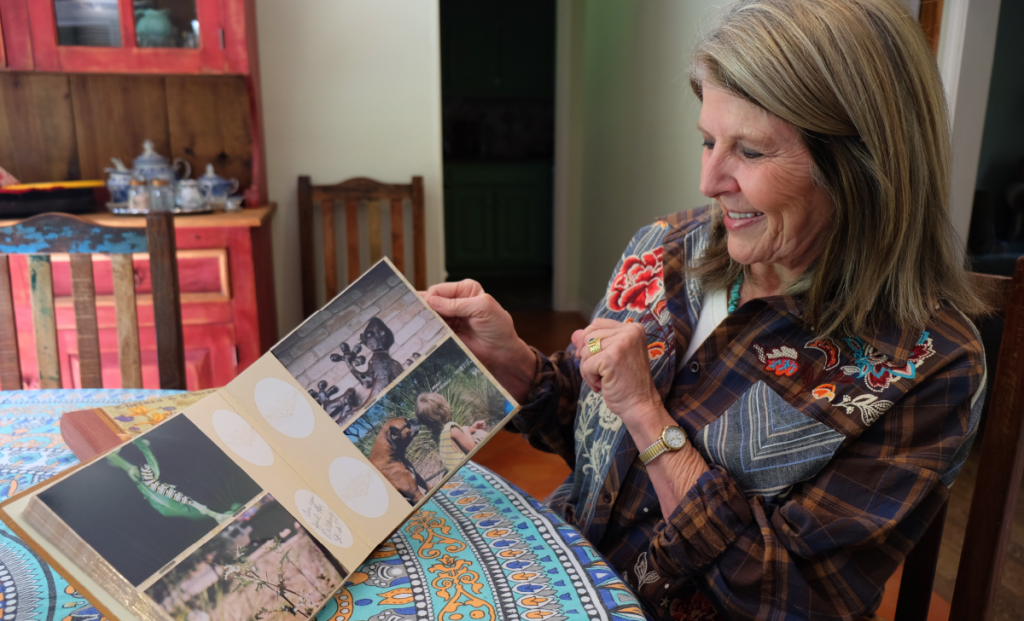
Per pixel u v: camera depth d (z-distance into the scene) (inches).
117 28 79.8
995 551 29.8
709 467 28.5
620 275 37.4
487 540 26.0
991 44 76.6
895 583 64.0
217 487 21.7
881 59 23.8
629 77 132.0
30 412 36.7
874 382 26.4
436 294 34.1
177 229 79.5
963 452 26.7
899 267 26.3
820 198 26.2
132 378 49.4
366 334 26.3
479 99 220.8
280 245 101.6
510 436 97.3
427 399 25.9
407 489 24.8
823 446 26.4
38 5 77.5
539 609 22.0
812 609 25.8
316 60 97.9
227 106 93.7
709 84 26.3
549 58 211.3
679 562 27.4
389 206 105.2
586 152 163.8
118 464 20.8
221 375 84.4
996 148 155.2
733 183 27.0
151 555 19.5
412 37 99.7
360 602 22.1
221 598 19.7
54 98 89.3
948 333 26.5
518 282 209.8
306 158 100.3
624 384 28.6
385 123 101.3
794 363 28.4
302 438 24.0
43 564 23.6
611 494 32.2
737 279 32.3
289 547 21.5
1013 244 150.7
